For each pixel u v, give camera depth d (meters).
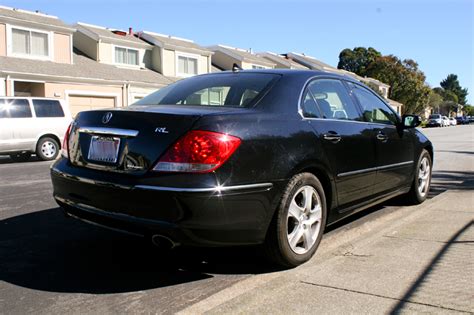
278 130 3.62
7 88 19.80
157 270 3.78
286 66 43.50
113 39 27.50
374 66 67.12
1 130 12.55
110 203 3.42
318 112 4.18
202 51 32.56
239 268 3.81
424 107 65.88
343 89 4.76
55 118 13.70
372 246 4.25
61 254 4.15
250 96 3.85
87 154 3.72
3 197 6.80
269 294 3.21
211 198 3.14
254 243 3.47
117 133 3.49
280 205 3.55
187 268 3.82
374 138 4.79
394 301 3.07
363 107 4.95
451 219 5.21
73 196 3.75
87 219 3.70
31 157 14.61
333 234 4.73
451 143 20.84
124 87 24.81
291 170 3.61
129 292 3.35
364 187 4.64
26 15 23.17
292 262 3.71
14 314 2.99
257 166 3.38
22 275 3.65
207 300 3.17
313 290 3.27
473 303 3.02
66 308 3.08
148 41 30.62
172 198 3.13
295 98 3.99
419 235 4.57
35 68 21.36
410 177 5.74
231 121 3.35
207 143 3.18
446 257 3.89
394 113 5.60
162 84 27.03
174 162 3.19
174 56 30.86
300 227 3.77
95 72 24.25
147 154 3.30
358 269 3.66
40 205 6.19
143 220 3.26
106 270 3.77
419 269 3.63
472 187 7.53
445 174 9.40
